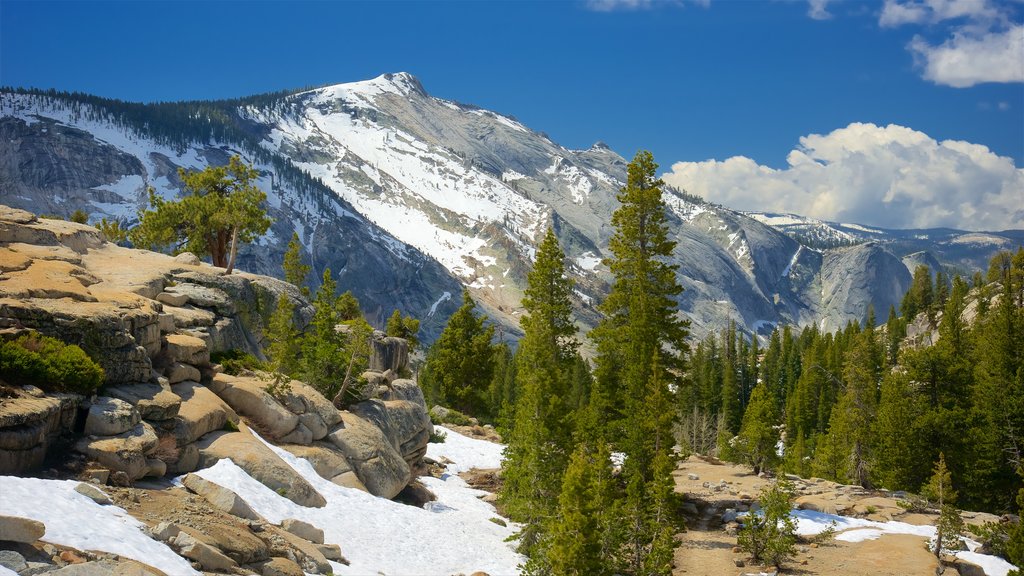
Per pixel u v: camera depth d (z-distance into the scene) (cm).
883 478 6284
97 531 1789
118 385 2683
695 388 11806
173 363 3097
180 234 6278
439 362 8894
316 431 3531
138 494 2216
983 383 6612
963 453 6006
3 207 3866
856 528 4250
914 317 17688
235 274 4584
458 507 4181
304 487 2928
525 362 5025
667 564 3250
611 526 3225
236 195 5978
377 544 2853
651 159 5850
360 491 3347
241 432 3069
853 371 6194
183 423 2720
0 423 1980
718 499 4678
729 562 3669
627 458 4503
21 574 1473
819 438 8519
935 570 3522
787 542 3569
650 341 5331
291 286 4897
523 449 4203
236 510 2423
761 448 5619
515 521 4041
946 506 3744
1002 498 5938
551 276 5953
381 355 5731
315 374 4119
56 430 2262
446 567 2873
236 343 3991
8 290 2627
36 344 2373
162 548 1861
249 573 2009
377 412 4275
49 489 1916
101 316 2672
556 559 2797
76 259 3653
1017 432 6003
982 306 12725
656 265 5784
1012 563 3647
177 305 3856
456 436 6356
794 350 15188
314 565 2320
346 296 6425
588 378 11925
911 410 6334
